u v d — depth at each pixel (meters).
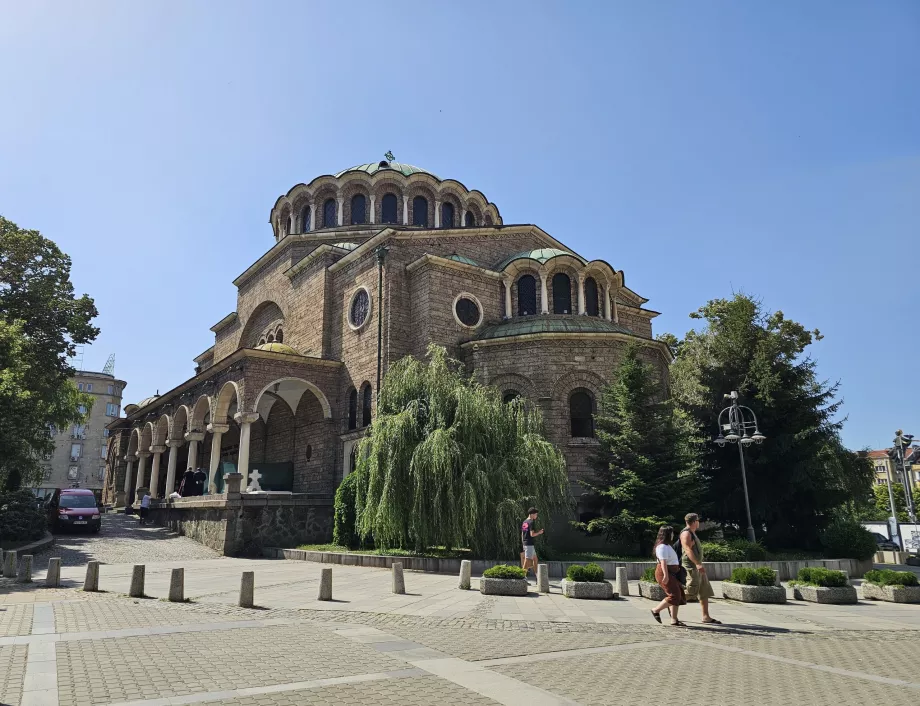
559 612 13.05
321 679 7.71
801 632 11.68
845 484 26.84
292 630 10.74
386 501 20.09
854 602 15.93
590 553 22.64
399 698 6.99
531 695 7.23
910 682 8.21
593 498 23.42
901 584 16.39
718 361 28.45
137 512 41.28
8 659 8.44
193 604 13.38
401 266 30.83
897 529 36.00
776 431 26.61
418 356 29.09
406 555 21.53
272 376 29.98
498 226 34.19
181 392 36.72
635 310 39.56
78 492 30.80
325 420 31.58
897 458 38.53
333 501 27.89
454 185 42.03
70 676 7.65
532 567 17.67
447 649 9.50
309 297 35.66
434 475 19.97
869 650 10.30
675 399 26.33
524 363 27.44
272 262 40.81
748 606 14.78
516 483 20.30
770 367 26.81
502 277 31.75
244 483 27.33
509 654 9.28
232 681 7.55
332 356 33.34
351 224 40.34
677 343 47.22
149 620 11.41
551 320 29.02
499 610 13.14
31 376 33.00
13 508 24.98
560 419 26.59
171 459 36.38
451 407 21.50
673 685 7.81
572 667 8.60
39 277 35.16
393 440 20.75
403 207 40.53
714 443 26.86
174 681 7.50
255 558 24.42
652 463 21.72
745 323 28.14
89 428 88.06
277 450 36.06
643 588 15.41
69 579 17.31
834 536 24.77
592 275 32.53
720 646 10.25
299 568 20.69
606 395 24.27
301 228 42.34
